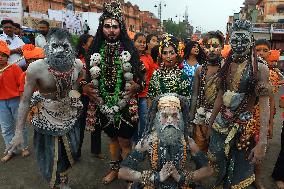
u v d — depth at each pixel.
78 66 3.39
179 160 2.70
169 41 3.59
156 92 3.65
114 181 4.09
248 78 2.87
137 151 2.79
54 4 25.88
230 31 2.96
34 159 4.73
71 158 3.40
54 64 3.04
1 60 4.41
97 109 3.78
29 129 5.89
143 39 4.89
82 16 17.61
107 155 4.91
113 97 3.64
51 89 3.16
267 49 4.30
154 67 4.67
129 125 3.72
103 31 3.63
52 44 3.03
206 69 3.67
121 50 3.69
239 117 2.99
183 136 2.73
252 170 3.06
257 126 3.00
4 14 13.64
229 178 3.12
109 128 3.80
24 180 4.14
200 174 2.72
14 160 4.70
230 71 3.02
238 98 2.95
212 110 3.33
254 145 3.00
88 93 3.65
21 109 3.15
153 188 2.69
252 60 2.87
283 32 23.09
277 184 4.04
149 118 2.80
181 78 3.63
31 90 3.13
